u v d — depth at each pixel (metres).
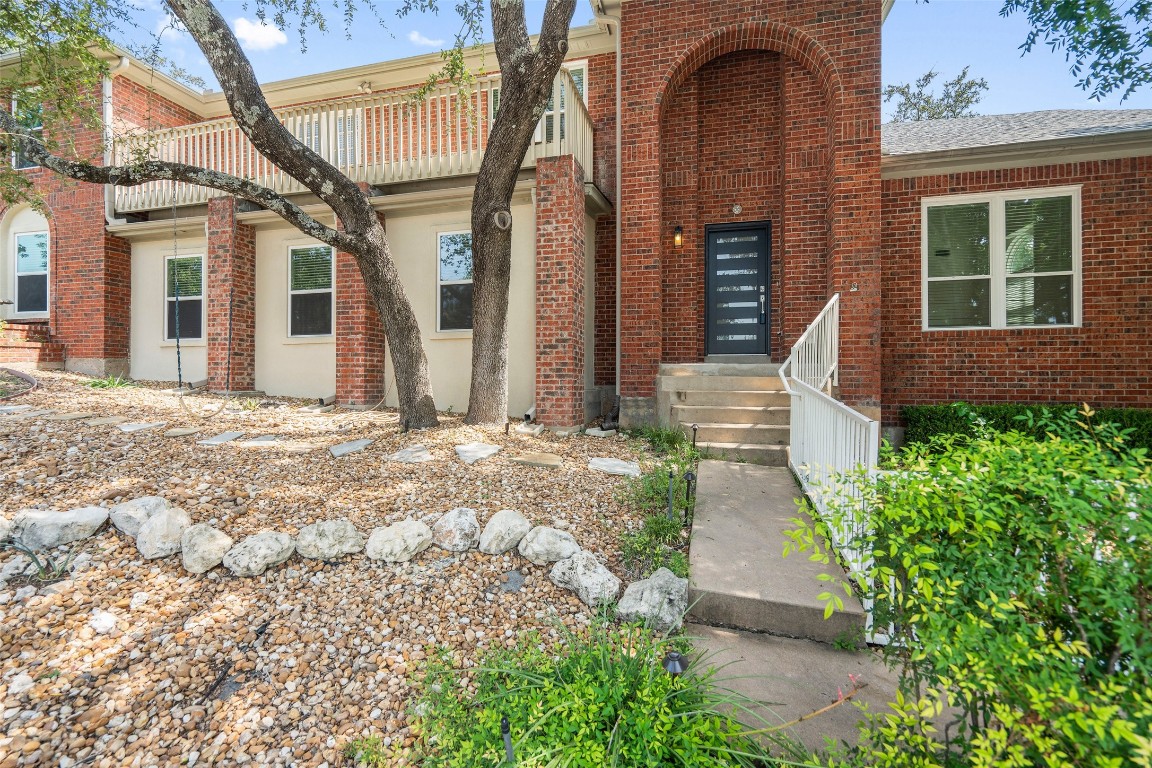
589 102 8.73
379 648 2.73
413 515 3.87
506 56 5.74
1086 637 1.48
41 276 10.32
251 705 2.40
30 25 5.86
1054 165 6.83
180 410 6.99
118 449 4.84
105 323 9.53
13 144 5.44
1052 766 1.29
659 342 7.46
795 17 6.93
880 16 6.68
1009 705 1.50
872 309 6.70
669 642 2.73
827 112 7.26
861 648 2.89
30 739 2.16
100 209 9.49
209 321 8.66
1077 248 6.77
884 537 1.84
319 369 8.84
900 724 1.74
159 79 9.91
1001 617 1.46
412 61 9.62
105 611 2.84
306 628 2.85
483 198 6.15
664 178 8.24
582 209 7.38
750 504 4.58
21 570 3.04
